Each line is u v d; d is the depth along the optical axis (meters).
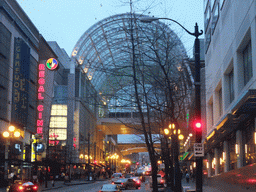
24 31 60.75
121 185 46.22
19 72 56.38
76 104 90.12
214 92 45.03
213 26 44.34
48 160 56.59
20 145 57.97
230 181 26.66
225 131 32.69
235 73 31.44
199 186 17.48
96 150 119.06
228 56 34.81
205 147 47.62
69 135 85.19
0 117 50.31
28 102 59.56
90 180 79.75
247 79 29.69
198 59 17.89
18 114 56.44
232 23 32.50
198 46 17.97
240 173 23.52
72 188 50.25
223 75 38.12
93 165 99.62
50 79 73.25
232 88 36.69
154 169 26.45
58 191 42.47
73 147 86.75
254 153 27.19
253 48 24.67
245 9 26.89
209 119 50.69
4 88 52.19
